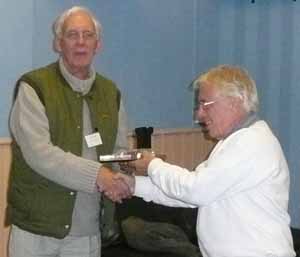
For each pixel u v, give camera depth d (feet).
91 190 6.72
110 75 11.68
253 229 5.61
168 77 13.16
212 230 5.80
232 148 5.64
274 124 14.20
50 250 7.03
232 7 14.49
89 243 7.34
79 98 7.06
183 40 13.47
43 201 6.84
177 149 13.47
